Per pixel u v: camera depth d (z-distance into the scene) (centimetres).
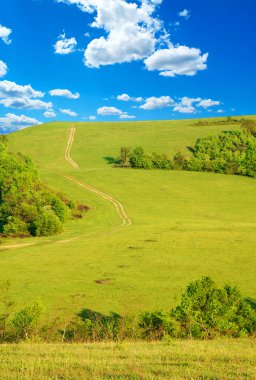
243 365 1420
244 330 2684
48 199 8550
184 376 1248
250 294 4356
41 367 1339
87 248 6412
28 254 6094
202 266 5419
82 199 10250
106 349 1817
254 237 7062
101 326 2955
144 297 4253
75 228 8088
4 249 6475
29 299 4144
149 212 9444
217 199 10781
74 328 3089
